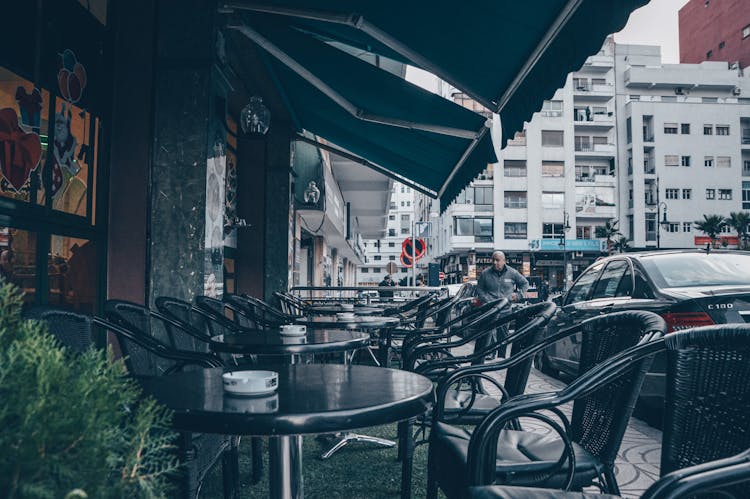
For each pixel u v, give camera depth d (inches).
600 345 93.4
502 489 66.4
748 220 2005.4
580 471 77.4
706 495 52.8
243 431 56.6
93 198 181.8
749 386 56.9
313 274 823.7
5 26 141.6
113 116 191.9
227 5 178.7
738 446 56.7
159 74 185.5
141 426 32.0
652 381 177.9
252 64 253.0
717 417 58.8
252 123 259.4
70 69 169.5
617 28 96.7
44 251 157.4
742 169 2091.5
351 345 119.3
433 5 129.7
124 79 192.7
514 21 122.9
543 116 2042.3
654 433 182.4
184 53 185.6
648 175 2059.5
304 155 430.3
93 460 28.6
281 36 201.5
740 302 172.7
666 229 2057.1
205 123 183.8
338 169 625.0
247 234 338.0
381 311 281.9
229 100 305.0
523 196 2030.0
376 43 178.4
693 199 2069.4
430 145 249.0
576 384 72.2
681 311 175.9
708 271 205.8
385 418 60.7
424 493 128.0
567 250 2006.6
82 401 29.5
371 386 71.1
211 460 94.7
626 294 214.8
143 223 190.2
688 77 2123.5
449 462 84.5
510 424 116.3
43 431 26.8
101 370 34.1
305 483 135.0
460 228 2037.4
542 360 297.3
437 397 104.6
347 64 194.7
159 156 183.8
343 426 58.1
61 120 165.3
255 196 339.6
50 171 160.1
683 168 2069.4
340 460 153.9
